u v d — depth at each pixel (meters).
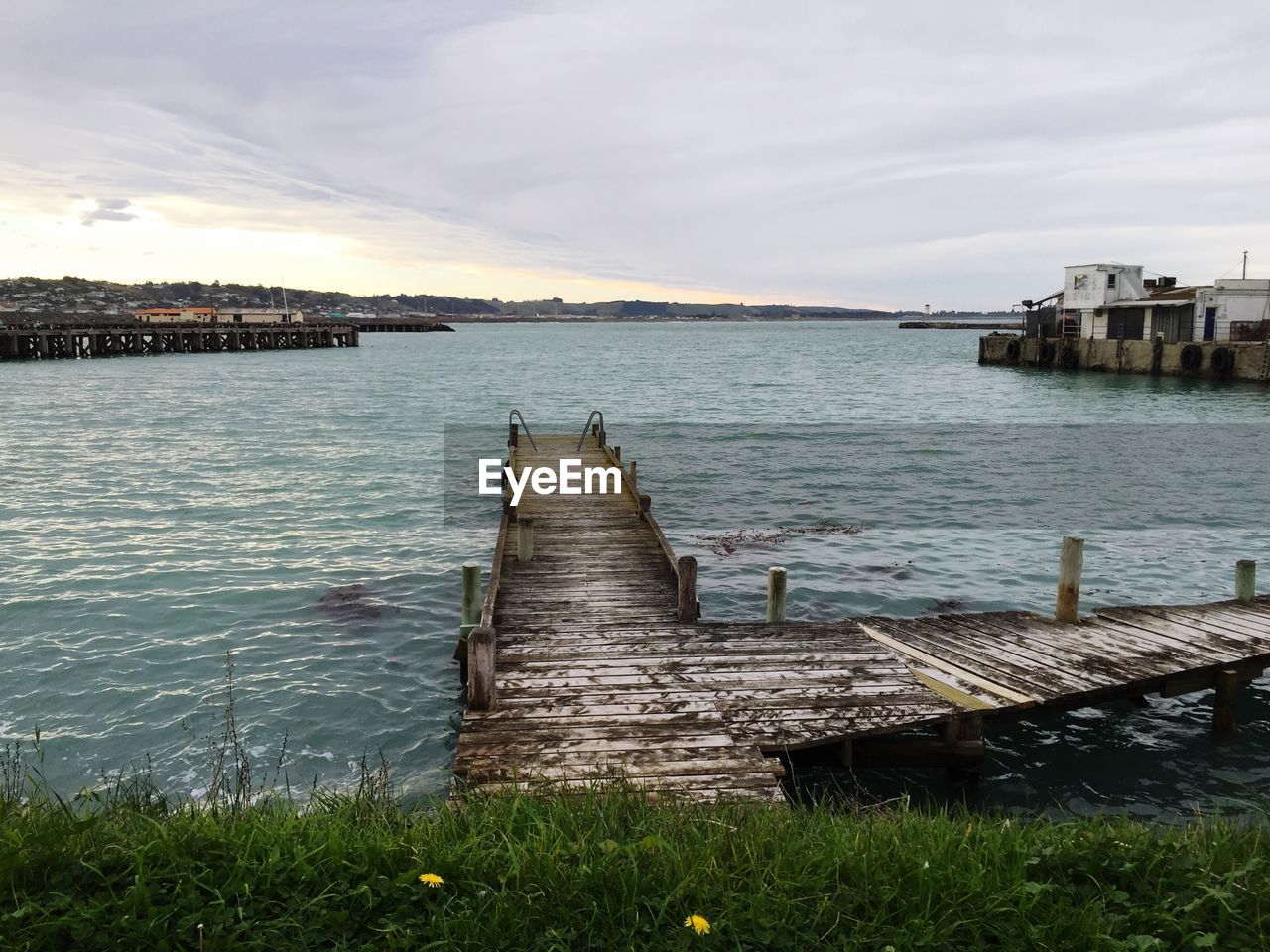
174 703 9.77
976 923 3.95
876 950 3.79
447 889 4.15
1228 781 8.36
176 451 28.16
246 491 21.88
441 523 18.83
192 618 12.49
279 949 3.71
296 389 53.66
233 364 77.56
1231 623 10.68
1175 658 9.40
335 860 4.23
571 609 10.72
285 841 4.39
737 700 8.07
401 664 11.02
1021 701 8.27
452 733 9.26
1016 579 15.04
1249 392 47.91
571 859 4.35
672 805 5.42
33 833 4.28
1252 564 11.54
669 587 11.63
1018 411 42.72
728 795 6.20
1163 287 61.44
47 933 3.65
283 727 9.30
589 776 6.53
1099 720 9.62
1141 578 15.18
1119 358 58.00
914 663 9.26
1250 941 3.87
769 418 39.94
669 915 3.97
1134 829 5.07
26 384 54.03
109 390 50.56
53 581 13.97
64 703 9.71
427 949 3.74
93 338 82.31
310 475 24.34
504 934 3.82
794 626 10.15
